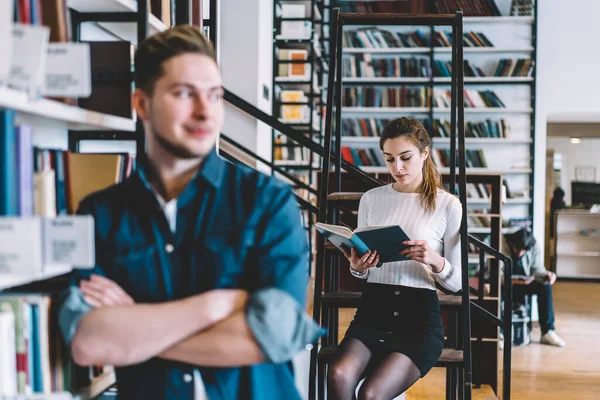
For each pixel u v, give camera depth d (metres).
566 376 4.62
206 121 1.14
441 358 2.26
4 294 1.27
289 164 5.79
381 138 2.34
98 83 1.69
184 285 1.17
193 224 1.18
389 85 7.21
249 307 1.08
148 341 1.07
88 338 1.08
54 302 1.29
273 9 5.80
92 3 1.68
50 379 1.28
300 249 1.18
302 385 3.17
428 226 2.27
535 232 7.08
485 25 7.12
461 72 2.37
